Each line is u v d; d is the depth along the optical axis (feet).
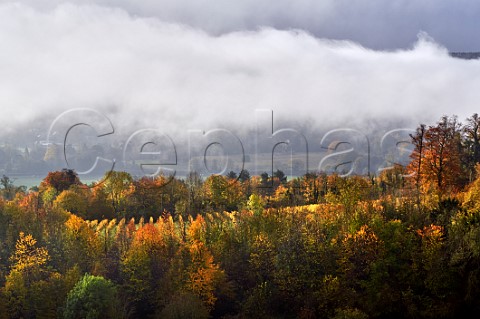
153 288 276.82
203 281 263.08
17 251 274.77
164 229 326.65
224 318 258.37
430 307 256.11
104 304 234.79
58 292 252.21
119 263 287.69
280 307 266.77
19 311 251.39
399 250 278.05
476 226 262.88
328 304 260.62
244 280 285.43
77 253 289.94
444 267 260.01
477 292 250.78
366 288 266.77
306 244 282.15
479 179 303.07
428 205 302.25
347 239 281.95
